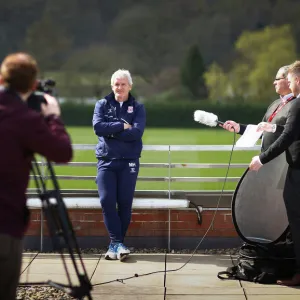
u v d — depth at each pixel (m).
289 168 8.45
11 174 5.39
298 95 8.46
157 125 58.81
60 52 80.62
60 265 9.78
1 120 5.41
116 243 10.09
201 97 77.31
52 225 6.13
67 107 58.53
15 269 5.41
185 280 9.02
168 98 78.50
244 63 76.75
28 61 5.62
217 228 10.65
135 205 10.31
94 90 78.81
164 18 80.69
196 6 79.81
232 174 21.19
